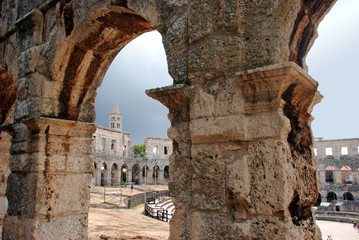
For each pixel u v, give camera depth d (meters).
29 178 7.12
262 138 3.87
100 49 7.34
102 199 30.44
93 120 8.10
